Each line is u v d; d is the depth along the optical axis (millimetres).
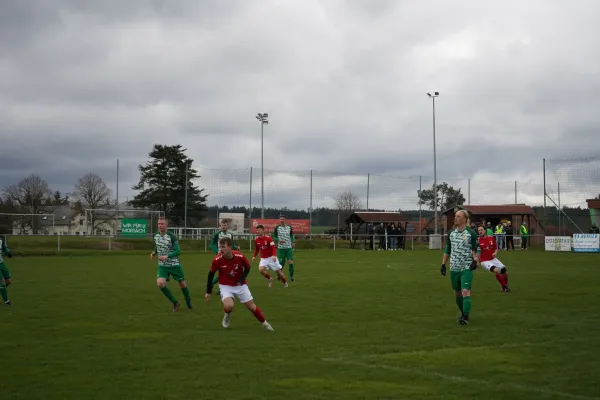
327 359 9039
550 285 20031
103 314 13820
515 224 53625
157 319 13070
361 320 12789
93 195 80500
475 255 12234
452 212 54688
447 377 7977
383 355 9305
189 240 46562
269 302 15883
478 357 9148
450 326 11992
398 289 18828
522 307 14781
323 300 16234
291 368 8500
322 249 48781
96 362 8922
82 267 29203
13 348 9953
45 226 45750
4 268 15531
